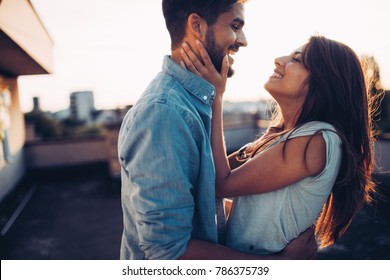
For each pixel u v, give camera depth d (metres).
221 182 1.15
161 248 0.91
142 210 0.92
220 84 1.12
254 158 1.15
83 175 10.88
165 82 1.02
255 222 1.18
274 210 1.15
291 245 1.17
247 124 11.06
